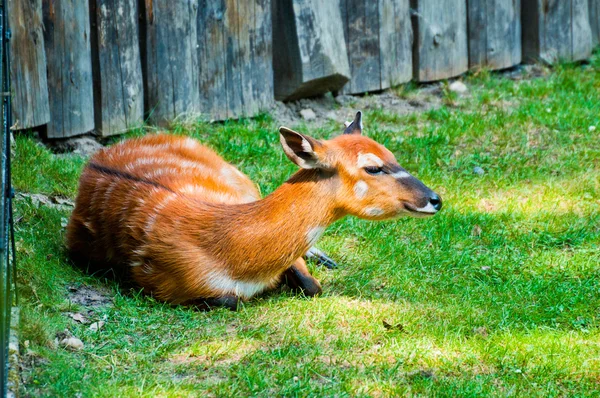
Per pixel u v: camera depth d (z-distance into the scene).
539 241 11.76
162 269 9.70
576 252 11.42
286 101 16.45
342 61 16.47
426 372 8.50
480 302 10.05
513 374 8.52
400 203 9.37
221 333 9.18
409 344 8.98
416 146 14.66
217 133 14.84
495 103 17.12
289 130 9.01
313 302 9.86
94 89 14.28
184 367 8.47
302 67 15.88
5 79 9.09
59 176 12.69
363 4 16.89
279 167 13.73
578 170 13.96
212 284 9.58
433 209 9.34
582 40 19.44
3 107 9.02
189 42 14.89
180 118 14.95
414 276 10.67
